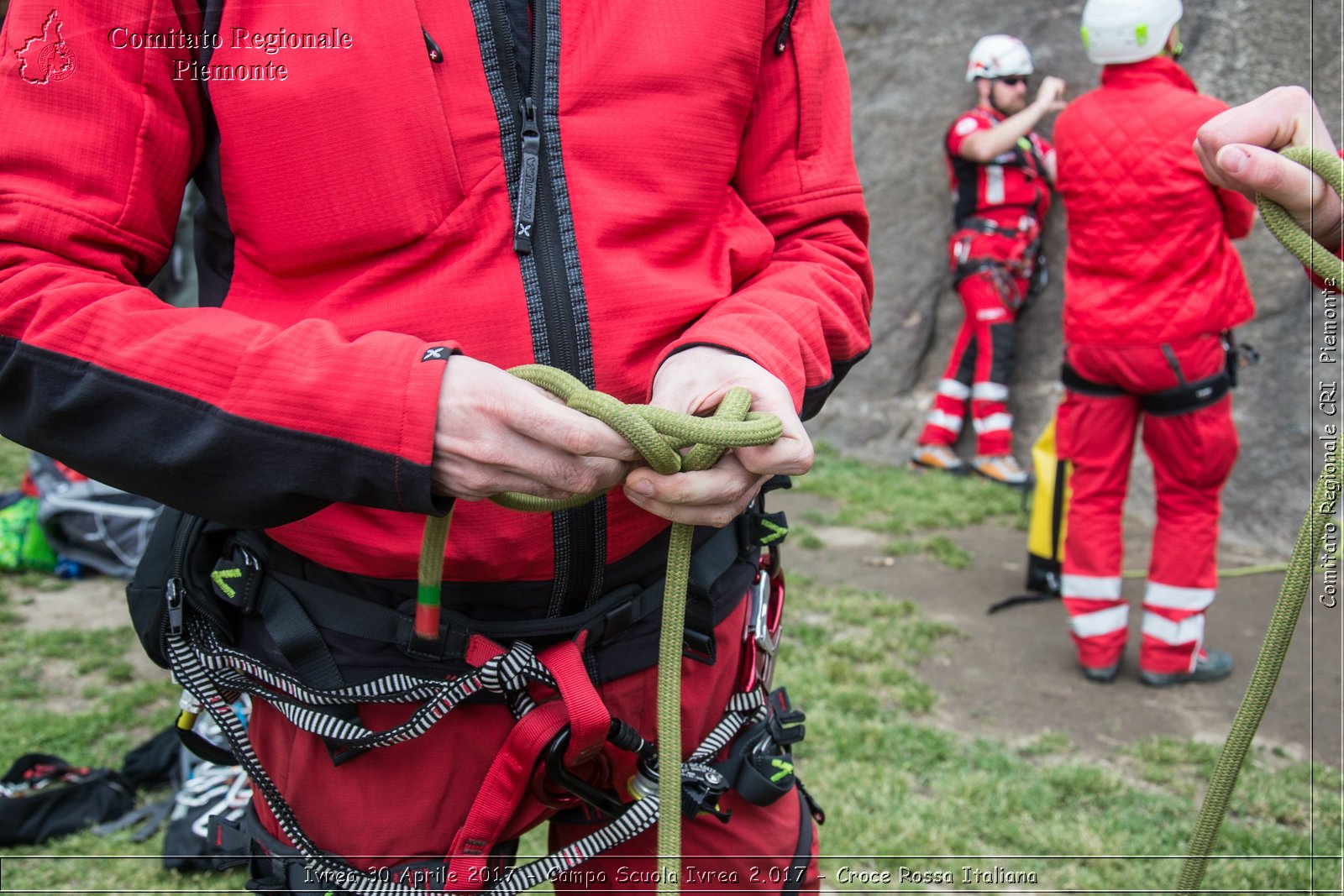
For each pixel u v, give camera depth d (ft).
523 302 3.62
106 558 15.83
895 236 22.16
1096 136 11.94
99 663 13.12
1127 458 12.62
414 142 3.51
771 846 4.51
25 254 3.27
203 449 3.10
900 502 19.43
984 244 20.21
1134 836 9.59
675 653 3.44
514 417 2.97
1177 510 12.44
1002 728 11.72
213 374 3.15
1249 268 17.19
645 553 4.05
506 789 3.81
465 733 3.90
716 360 3.40
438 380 3.03
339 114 3.48
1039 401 20.93
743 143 4.29
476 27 3.57
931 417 21.54
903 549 17.12
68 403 3.17
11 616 14.47
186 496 3.22
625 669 4.06
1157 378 11.96
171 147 3.57
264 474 3.11
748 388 3.25
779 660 13.00
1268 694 4.01
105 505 15.65
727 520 3.24
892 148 22.00
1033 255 20.36
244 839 4.34
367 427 3.03
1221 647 13.64
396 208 3.54
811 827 4.74
